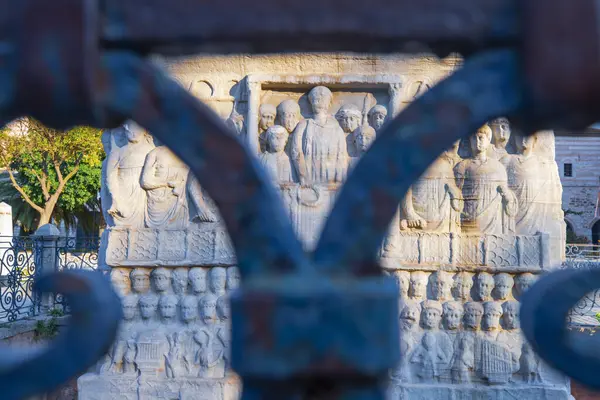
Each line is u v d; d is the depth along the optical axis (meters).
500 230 5.88
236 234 0.66
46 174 24.03
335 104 6.15
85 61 0.63
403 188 0.66
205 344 5.82
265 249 0.65
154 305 5.93
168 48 0.69
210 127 0.66
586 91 0.62
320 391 0.62
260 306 0.60
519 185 5.90
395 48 0.69
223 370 5.81
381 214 0.66
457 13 0.65
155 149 6.12
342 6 0.65
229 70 6.06
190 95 0.67
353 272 0.66
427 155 0.65
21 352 0.72
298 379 0.61
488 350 5.68
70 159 23.05
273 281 0.62
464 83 0.65
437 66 5.91
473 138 5.95
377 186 0.65
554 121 0.65
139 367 5.79
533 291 0.73
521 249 5.79
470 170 5.92
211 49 0.69
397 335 0.62
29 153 22.05
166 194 6.07
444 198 5.93
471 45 0.66
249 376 0.60
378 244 0.66
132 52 0.68
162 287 5.94
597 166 37.06
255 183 0.66
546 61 0.62
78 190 24.48
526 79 0.63
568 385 5.65
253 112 5.97
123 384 5.77
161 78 0.67
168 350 5.83
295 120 6.06
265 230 0.65
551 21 0.62
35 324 7.82
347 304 0.59
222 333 5.83
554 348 0.70
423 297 5.85
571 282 0.70
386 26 0.65
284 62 5.96
